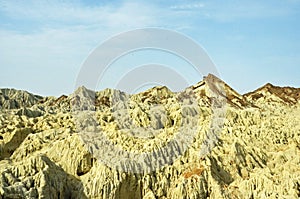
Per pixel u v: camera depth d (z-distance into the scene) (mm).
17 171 49250
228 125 75312
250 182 53906
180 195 51562
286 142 72875
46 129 74438
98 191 49562
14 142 69062
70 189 51531
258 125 80938
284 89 164750
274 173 57469
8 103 151375
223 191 52094
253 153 62844
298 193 51250
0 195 43719
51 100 155750
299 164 59844
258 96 162750
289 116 99188
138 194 52156
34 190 46219
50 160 53312
